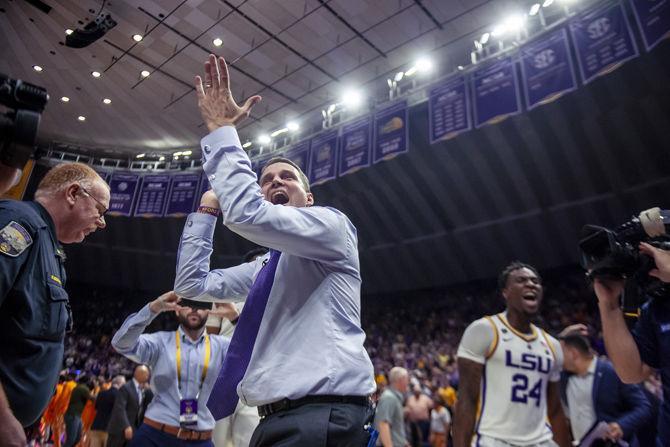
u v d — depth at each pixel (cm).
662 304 145
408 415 721
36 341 134
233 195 122
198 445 284
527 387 244
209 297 167
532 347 254
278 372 118
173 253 2038
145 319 267
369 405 124
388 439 464
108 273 2111
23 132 103
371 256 1862
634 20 1011
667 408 139
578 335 313
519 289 260
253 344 131
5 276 124
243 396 123
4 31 1254
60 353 146
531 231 1510
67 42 1177
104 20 1113
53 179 159
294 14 1109
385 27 1140
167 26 1176
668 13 754
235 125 139
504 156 1412
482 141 1409
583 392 302
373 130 1281
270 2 1076
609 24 862
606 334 153
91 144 1827
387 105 1277
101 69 1375
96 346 1903
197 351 306
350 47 1217
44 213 148
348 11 1091
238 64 1307
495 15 1078
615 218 1349
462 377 254
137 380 580
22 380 130
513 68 1020
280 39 1199
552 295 1482
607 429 262
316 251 128
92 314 2048
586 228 155
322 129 1510
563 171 1365
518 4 1041
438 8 1070
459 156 1473
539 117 1284
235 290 172
